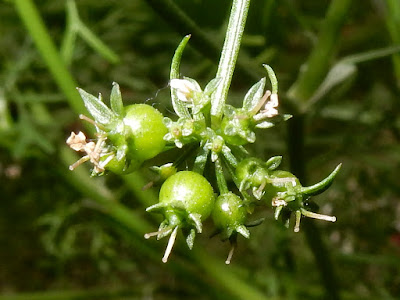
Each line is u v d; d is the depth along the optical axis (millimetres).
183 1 109
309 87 99
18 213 147
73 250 138
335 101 137
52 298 125
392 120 130
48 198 144
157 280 145
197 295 136
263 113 56
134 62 147
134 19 146
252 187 56
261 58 124
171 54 150
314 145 141
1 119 122
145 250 120
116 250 140
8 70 129
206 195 55
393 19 108
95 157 55
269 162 57
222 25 112
